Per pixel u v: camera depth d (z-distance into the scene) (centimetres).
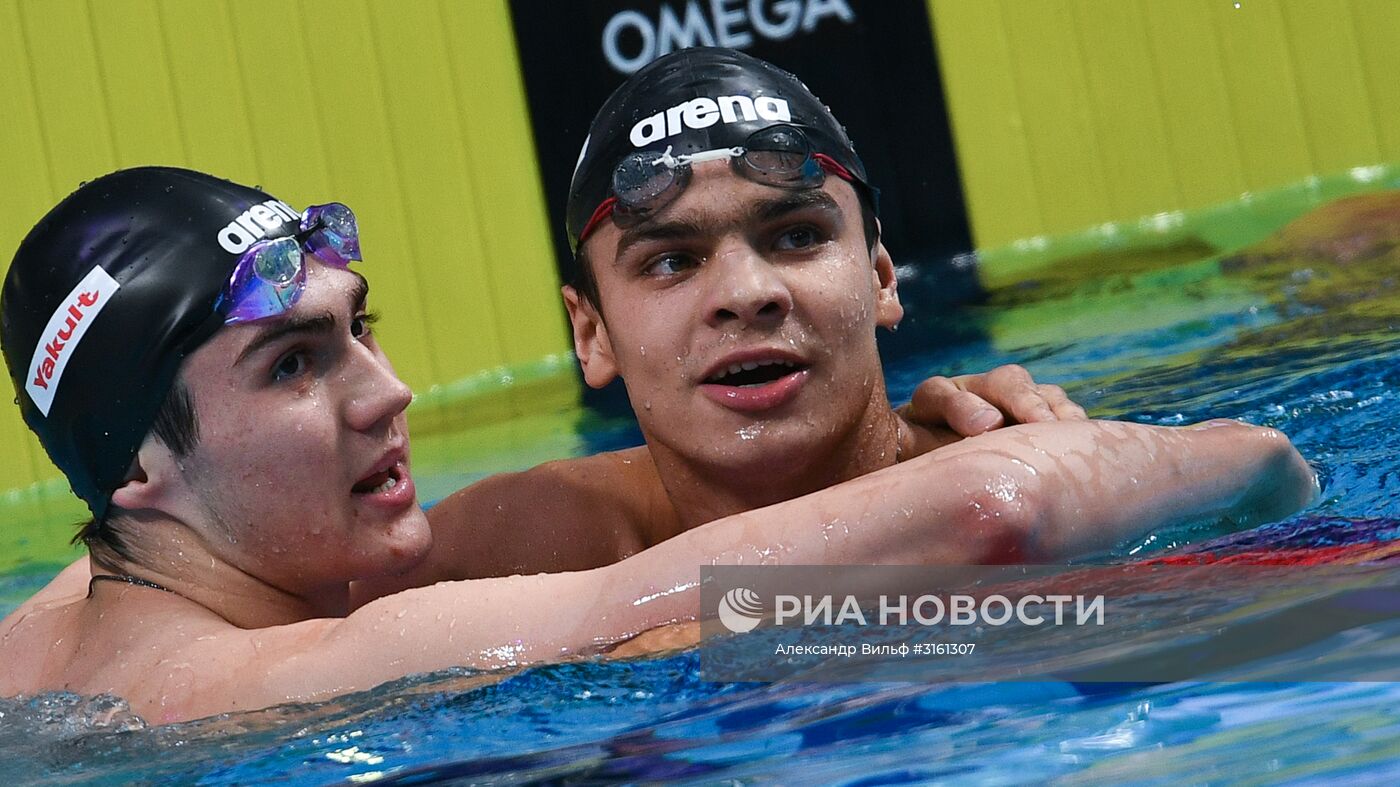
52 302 723
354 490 743
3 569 1302
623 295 752
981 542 629
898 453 810
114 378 707
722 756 510
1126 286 1609
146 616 714
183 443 710
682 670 606
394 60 1898
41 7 1877
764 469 739
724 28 1886
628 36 1883
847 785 462
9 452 1755
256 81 1889
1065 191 1878
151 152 1877
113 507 739
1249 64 1856
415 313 1880
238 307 692
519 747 558
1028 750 467
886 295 834
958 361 1412
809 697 560
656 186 717
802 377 727
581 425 1539
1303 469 743
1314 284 1445
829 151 759
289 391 711
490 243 1884
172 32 1886
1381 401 952
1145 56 1875
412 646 646
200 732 629
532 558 875
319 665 649
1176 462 688
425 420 1711
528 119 1895
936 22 1894
